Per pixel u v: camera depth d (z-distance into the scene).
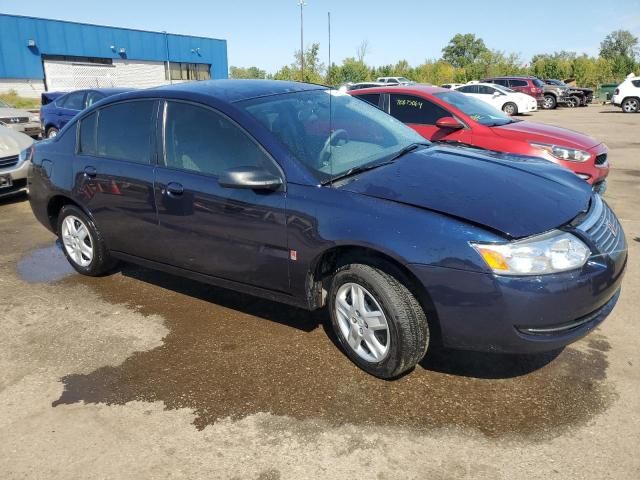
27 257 5.38
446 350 3.42
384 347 3.03
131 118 4.10
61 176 4.58
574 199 3.08
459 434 2.65
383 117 4.25
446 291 2.72
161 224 3.89
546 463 2.45
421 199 2.92
